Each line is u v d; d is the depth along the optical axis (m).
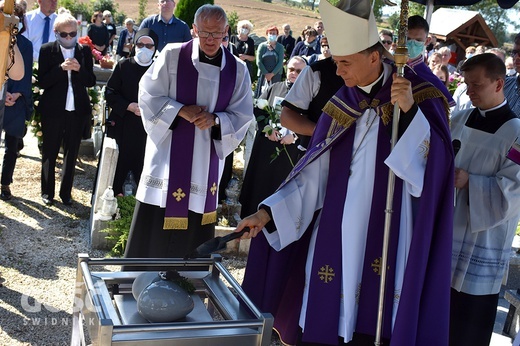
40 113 6.24
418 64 3.23
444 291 2.47
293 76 5.71
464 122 3.33
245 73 4.12
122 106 6.24
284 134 5.48
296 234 2.67
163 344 2.17
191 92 3.94
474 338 3.28
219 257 2.82
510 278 5.59
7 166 6.31
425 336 2.45
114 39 18.28
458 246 3.21
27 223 5.85
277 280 2.77
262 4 51.12
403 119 2.40
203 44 3.88
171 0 8.02
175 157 3.95
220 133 3.95
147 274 2.56
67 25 6.17
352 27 2.35
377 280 2.55
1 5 3.18
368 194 2.54
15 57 3.70
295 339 2.85
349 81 2.51
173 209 3.98
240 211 6.07
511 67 7.44
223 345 2.27
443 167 2.45
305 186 2.69
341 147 2.60
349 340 2.55
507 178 3.10
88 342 2.47
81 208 6.50
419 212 2.40
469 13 14.12
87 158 8.34
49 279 4.70
